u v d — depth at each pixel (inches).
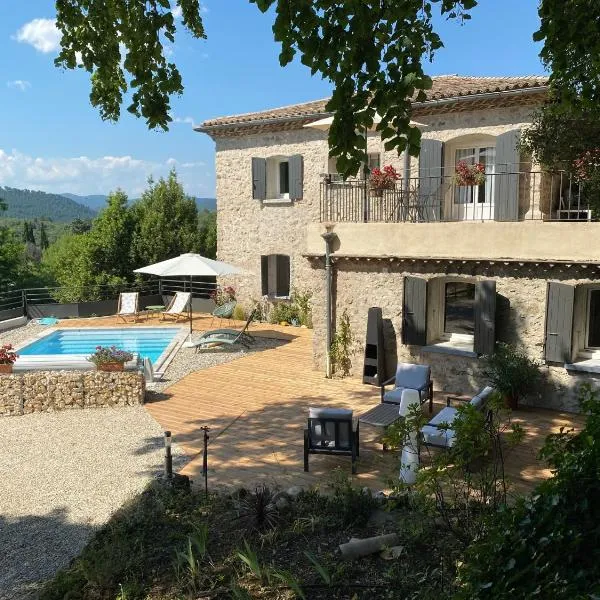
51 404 448.1
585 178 428.5
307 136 746.8
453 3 186.1
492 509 221.8
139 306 910.4
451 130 604.4
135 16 268.5
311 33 175.5
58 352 692.1
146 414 434.3
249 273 671.8
